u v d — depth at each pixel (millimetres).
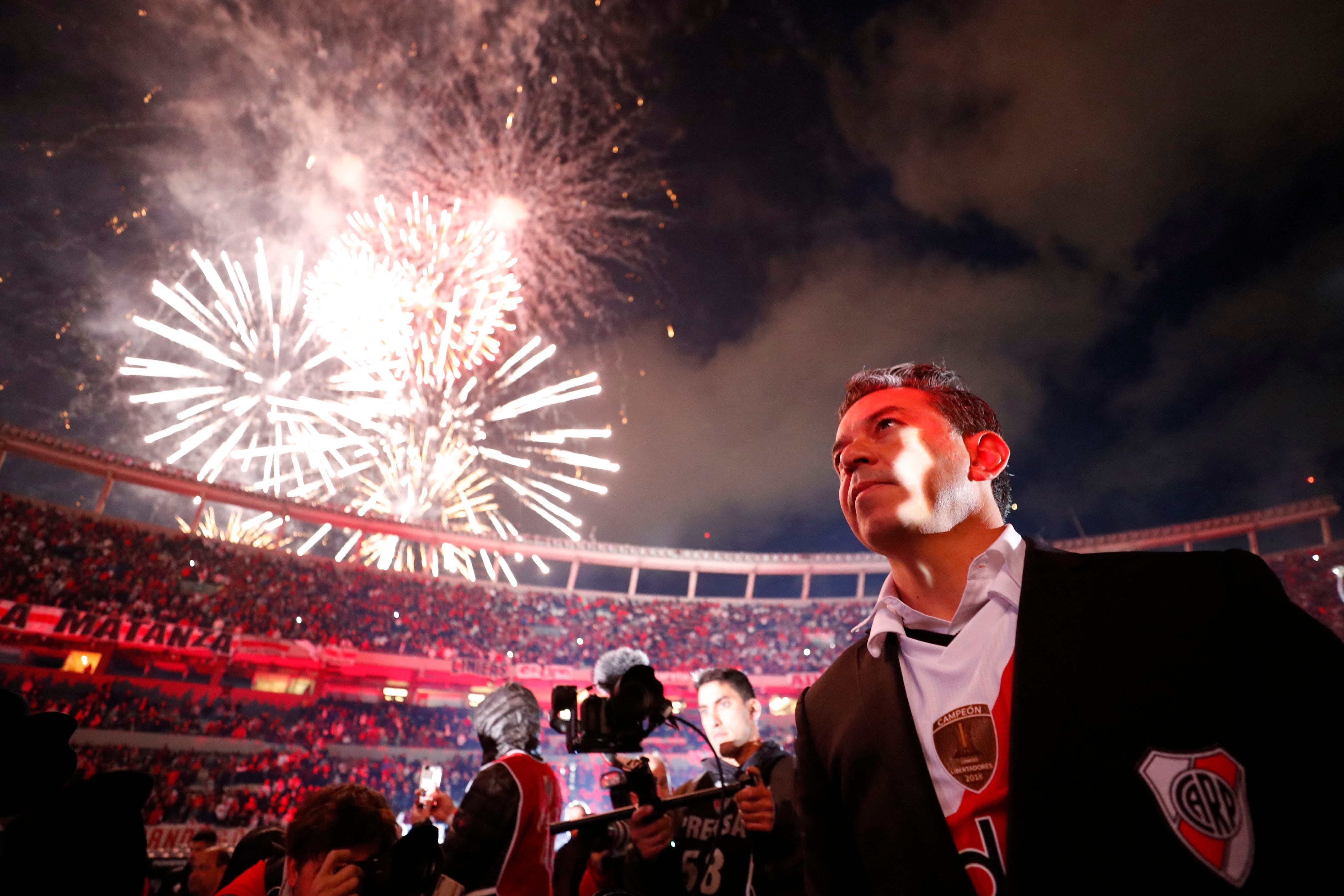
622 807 2541
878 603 1610
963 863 1213
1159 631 1188
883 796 1369
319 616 27344
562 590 34344
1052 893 1058
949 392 1651
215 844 5738
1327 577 27047
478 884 2713
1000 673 1316
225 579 26062
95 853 1595
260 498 28125
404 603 30000
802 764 1667
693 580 36469
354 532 30656
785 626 35000
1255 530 29328
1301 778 1012
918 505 1479
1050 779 1124
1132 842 1048
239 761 20781
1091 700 1161
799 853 3230
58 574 22656
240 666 24109
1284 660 1081
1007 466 1729
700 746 28328
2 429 23828
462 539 32406
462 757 24953
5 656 19859
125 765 19234
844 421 1681
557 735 25344
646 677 2436
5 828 1565
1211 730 1082
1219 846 1015
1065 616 1273
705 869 3391
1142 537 30656
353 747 23281
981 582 1435
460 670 27688
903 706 1406
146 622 21844
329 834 2354
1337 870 955
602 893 2391
